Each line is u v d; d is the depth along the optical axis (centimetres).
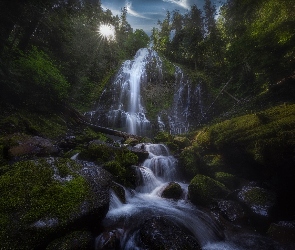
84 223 350
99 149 664
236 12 1145
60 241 305
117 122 1630
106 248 338
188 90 1923
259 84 1298
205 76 2038
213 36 2075
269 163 577
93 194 391
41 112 996
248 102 1226
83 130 1098
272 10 860
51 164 433
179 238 362
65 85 1109
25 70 930
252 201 553
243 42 1007
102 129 1159
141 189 634
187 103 1873
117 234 373
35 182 378
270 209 530
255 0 968
